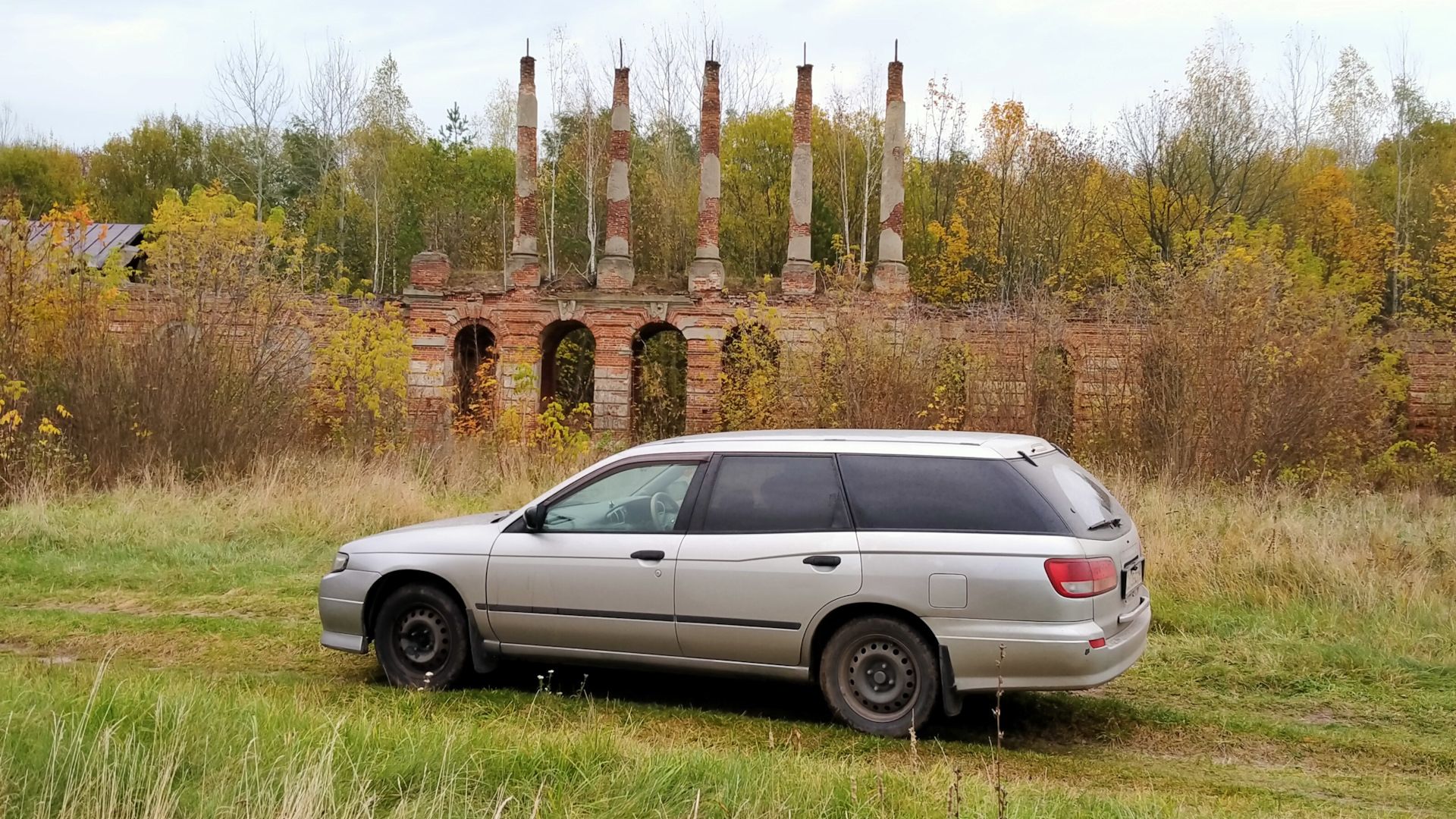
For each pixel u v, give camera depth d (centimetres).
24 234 1770
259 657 727
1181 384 1759
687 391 2850
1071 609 543
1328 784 518
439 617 659
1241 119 3550
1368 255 3434
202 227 2072
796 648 585
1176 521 1100
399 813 384
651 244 4353
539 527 643
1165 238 3522
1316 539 956
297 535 1167
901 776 458
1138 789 493
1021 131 3872
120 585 941
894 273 2847
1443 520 1159
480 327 3014
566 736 483
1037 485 573
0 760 399
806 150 2852
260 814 375
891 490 587
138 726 462
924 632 570
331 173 4584
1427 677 687
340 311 2133
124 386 1521
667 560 608
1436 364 2417
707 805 411
